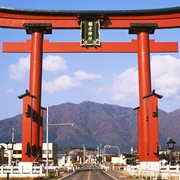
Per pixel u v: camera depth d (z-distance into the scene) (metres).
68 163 121.38
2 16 57.44
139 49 56.91
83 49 57.28
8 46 57.25
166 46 57.34
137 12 57.50
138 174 48.59
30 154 52.12
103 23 58.25
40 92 56.00
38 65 56.16
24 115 52.81
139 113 57.75
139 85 56.31
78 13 57.09
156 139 52.22
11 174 49.81
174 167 48.31
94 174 60.25
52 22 57.91
